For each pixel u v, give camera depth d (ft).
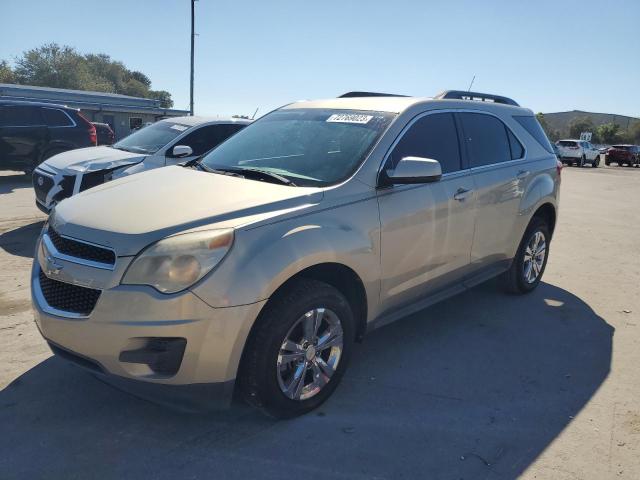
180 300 8.44
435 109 13.57
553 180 17.76
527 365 12.94
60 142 41.91
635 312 17.01
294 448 9.34
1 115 39.47
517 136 16.63
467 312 16.37
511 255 16.47
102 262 8.89
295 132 13.12
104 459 8.88
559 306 17.26
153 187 11.07
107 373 8.86
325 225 10.07
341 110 13.44
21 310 15.05
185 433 9.66
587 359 13.41
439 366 12.71
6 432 9.48
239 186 10.73
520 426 10.30
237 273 8.75
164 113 116.57
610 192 56.39
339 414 10.46
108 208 9.94
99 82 223.10
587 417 10.72
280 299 9.47
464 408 10.87
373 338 14.24
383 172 11.50
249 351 9.32
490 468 9.03
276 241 9.26
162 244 8.63
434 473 8.83
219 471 8.68
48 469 8.59
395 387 11.62
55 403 10.46
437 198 12.67
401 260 11.85
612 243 27.89
